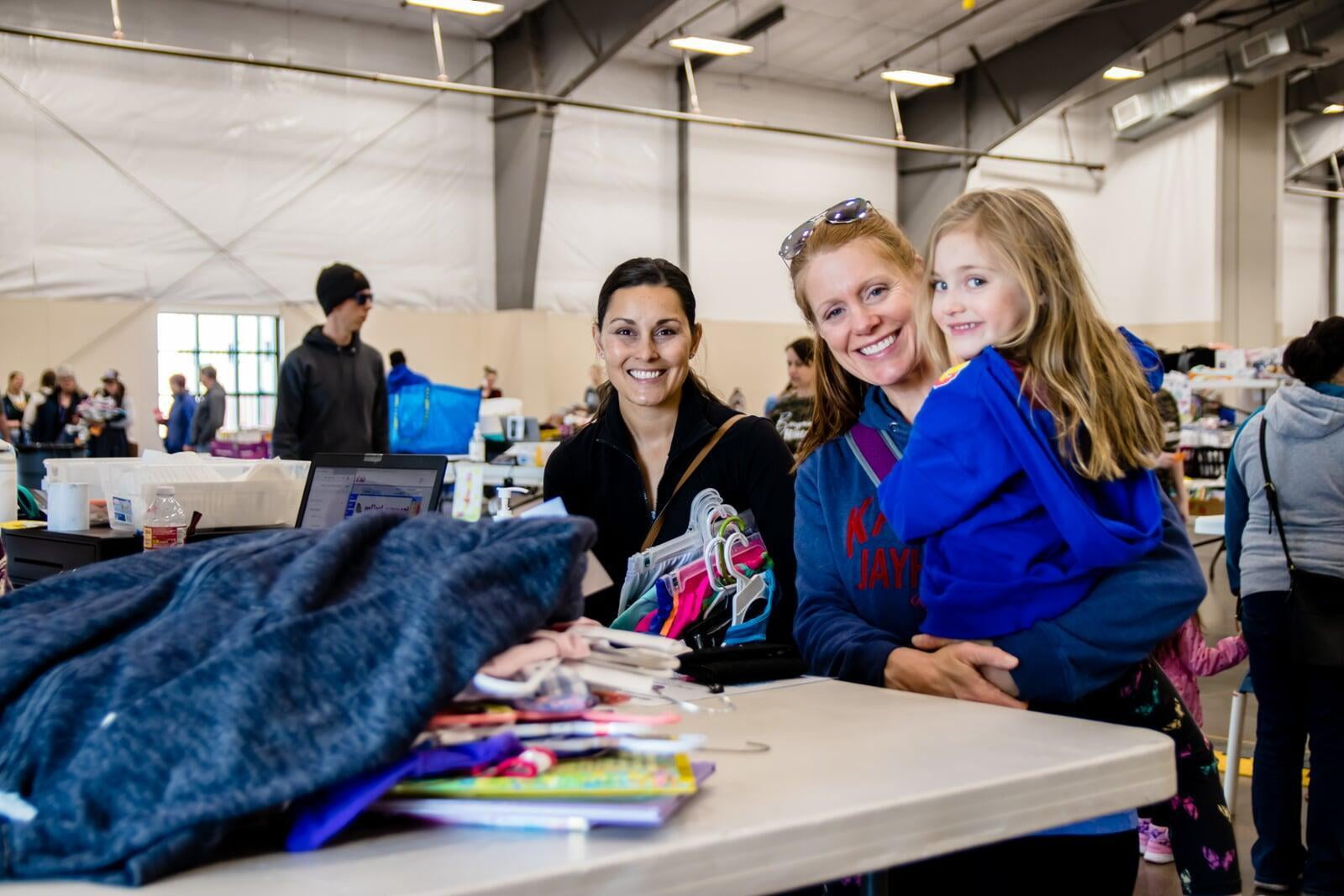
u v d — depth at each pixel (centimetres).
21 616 87
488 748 77
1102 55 1402
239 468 262
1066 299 124
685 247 1496
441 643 75
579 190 1427
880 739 98
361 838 74
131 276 1167
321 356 451
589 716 83
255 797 68
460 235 1360
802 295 166
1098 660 121
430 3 1151
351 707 73
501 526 87
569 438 223
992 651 125
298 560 82
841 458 164
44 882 68
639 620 202
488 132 1372
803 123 1580
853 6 1361
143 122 1166
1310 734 275
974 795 84
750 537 202
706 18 1370
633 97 1465
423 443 566
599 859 69
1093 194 1783
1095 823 125
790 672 135
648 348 204
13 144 1109
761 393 1555
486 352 1382
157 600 85
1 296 1108
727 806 79
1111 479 121
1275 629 276
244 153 1221
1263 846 285
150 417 1182
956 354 132
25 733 74
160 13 1169
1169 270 1728
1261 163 1691
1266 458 276
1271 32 1520
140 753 70
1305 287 1977
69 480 278
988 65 1530
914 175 1652
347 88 1279
